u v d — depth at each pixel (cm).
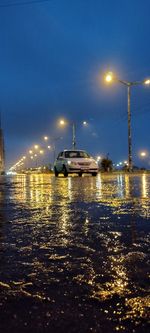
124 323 227
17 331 219
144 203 836
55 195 1073
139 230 515
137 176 2681
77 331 218
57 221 604
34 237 480
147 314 239
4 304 258
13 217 652
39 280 308
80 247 422
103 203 846
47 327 223
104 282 300
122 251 400
